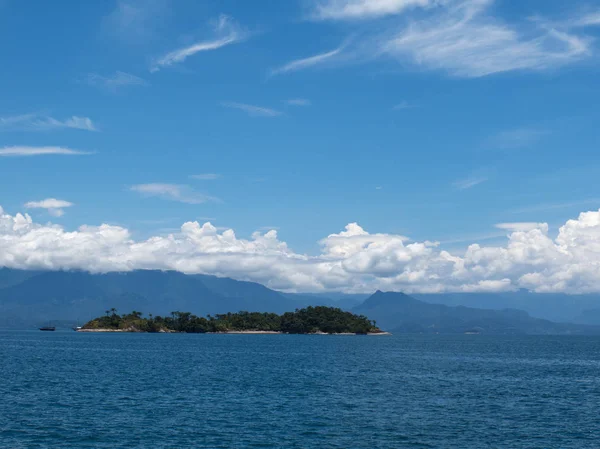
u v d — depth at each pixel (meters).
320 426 62.12
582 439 57.94
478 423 65.06
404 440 56.44
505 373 130.00
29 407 70.56
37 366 128.50
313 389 92.25
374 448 53.38
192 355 181.62
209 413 68.38
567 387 102.00
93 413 67.19
